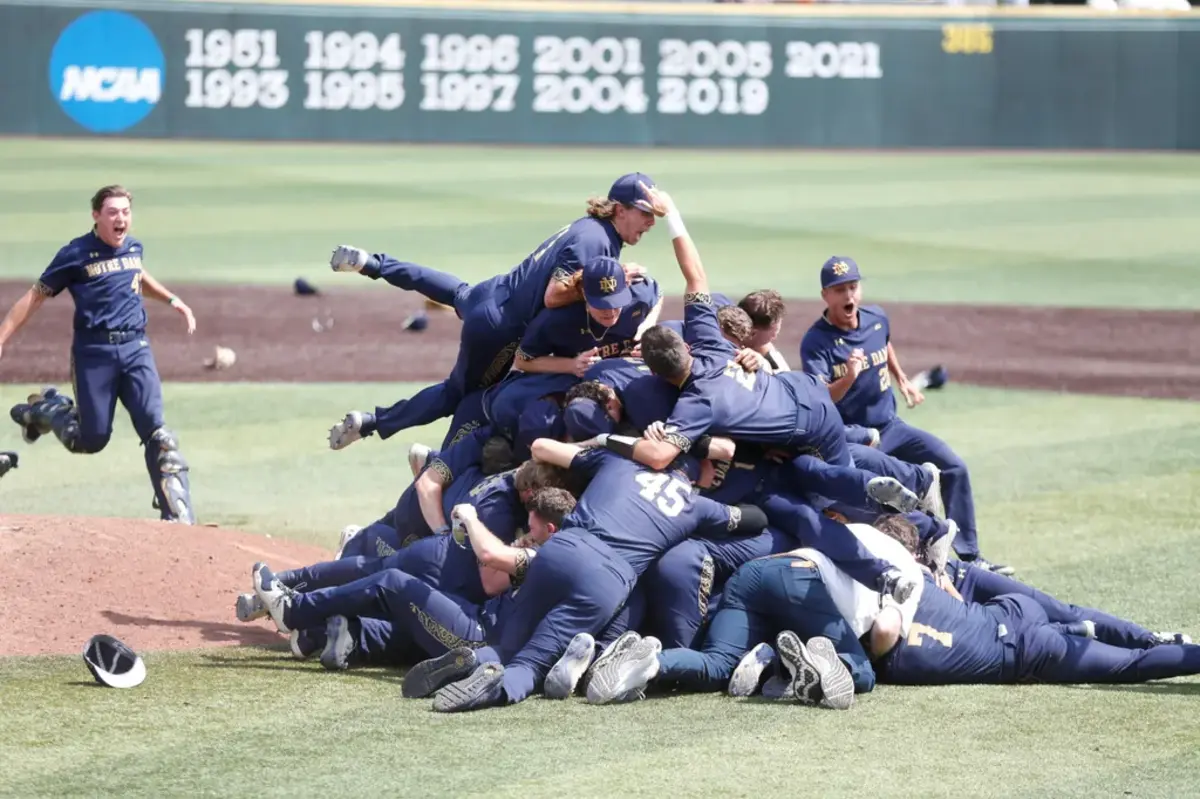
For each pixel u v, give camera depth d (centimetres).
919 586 2125
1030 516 3234
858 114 10631
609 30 10481
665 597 2102
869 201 8581
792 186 9094
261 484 3534
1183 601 2600
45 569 2505
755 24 10538
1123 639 2212
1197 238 7550
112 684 2066
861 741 1847
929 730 1894
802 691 1992
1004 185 9200
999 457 3834
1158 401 4547
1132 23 10425
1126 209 8394
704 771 1734
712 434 2170
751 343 2470
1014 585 2305
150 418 3092
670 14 10500
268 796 1655
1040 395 4638
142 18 10138
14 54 10069
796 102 10606
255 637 2355
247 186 8675
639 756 1788
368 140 10425
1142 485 3519
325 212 7919
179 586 2536
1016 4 11125
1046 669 2114
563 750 1808
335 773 1725
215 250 6912
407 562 2206
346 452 3881
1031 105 10550
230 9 10181
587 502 2100
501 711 1964
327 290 6206
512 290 2414
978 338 5447
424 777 1712
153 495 3425
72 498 3381
